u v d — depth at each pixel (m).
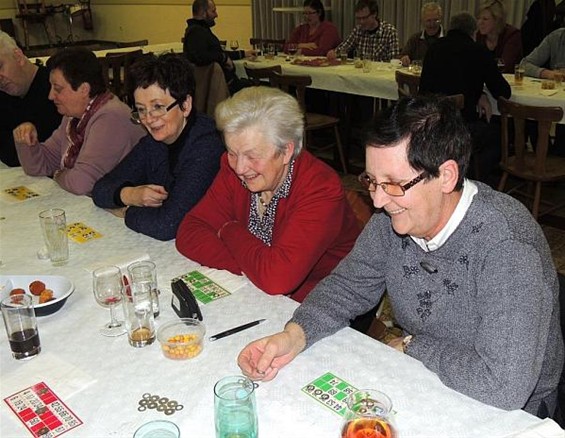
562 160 3.64
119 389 1.13
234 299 1.46
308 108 5.67
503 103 3.38
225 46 6.75
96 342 1.29
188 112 1.99
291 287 1.51
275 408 1.06
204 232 1.72
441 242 1.16
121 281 1.43
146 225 1.87
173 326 1.29
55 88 2.40
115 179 2.18
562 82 4.18
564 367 1.26
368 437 0.89
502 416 1.03
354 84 4.62
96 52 6.60
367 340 1.27
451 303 1.19
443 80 3.78
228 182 1.78
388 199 1.09
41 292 1.47
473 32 3.87
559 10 4.85
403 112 1.05
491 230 1.11
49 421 1.04
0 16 10.12
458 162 1.07
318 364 1.19
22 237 1.90
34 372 1.19
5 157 2.83
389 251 1.30
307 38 6.32
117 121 2.38
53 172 2.65
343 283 1.38
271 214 1.67
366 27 5.71
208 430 1.01
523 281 1.06
